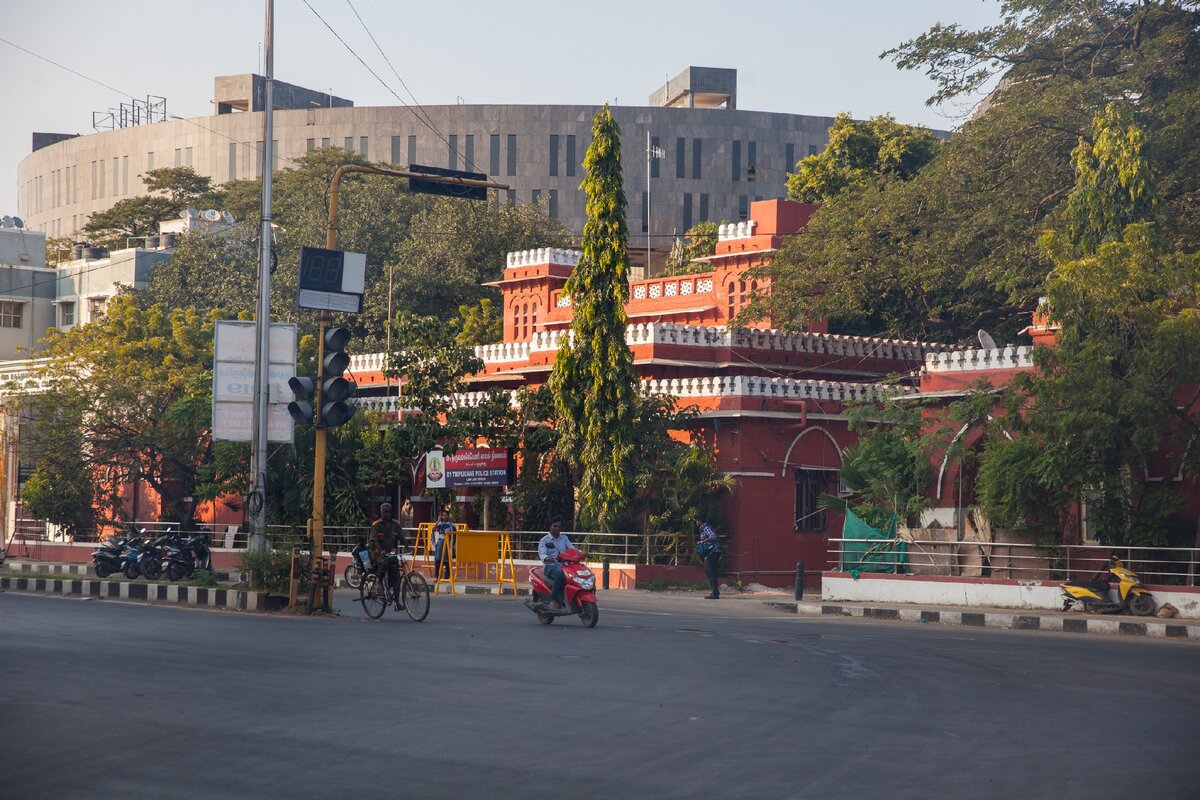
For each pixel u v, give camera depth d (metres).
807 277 42.88
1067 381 24.92
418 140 111.69
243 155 117.25
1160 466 26.83
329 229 22.81
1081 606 25.09
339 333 21.86
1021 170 39.44
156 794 8.03
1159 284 24.70
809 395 38.41
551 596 21.31
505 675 14.08
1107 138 26.95
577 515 37.72
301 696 12.12
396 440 41.22
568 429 36.44
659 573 34.78
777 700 12.55
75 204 129.25
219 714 11.02
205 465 43.47
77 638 17.17
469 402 41.94
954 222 41.41
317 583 22.42
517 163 110.31
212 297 63.91
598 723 10.95
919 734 10.69
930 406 31.69
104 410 46.12
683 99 119.88
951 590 27.11
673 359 40.88
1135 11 40.78
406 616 22.80
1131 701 12.97
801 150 113.56
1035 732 10.91
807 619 24.84
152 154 123.06
